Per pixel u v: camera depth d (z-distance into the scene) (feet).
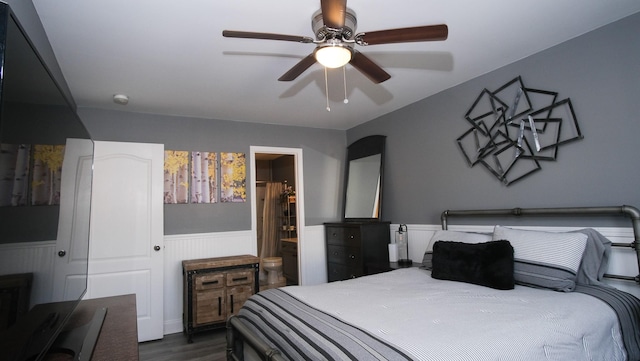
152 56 8.33
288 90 10.98
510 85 9.52
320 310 5.99
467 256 8.19
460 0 6.51
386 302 6.41
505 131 9.63
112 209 11.42
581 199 8.03
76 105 11.68
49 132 3.80
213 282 11.76
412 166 12.74
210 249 13.26
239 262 12.25
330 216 15.99
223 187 13.76
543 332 4.91
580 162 8.06
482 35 7.90
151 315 11.55
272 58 8.61
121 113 12.41
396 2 6.48
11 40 2.74
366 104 12.75
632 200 7.21
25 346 3.09
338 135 16.62
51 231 3.87
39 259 3.45
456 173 11.08
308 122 15.15
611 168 7.54
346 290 7.49
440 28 5.76
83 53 8.06
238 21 6.93
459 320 5.25
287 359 4.70
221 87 10.50
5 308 2.62
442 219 11.22
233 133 14.25
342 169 16.53
